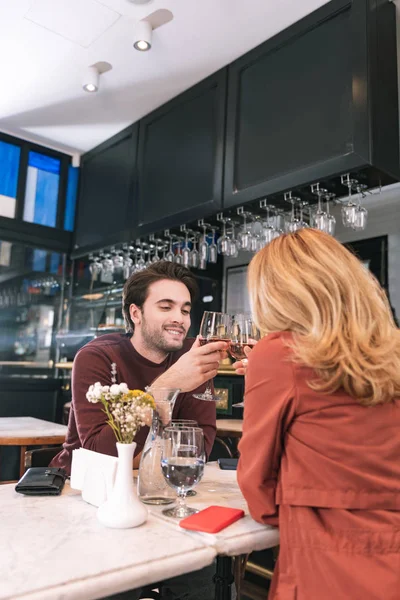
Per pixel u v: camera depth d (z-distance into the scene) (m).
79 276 4.18
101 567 0.71
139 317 1.62
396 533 0.80
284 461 0.90
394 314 3.05
